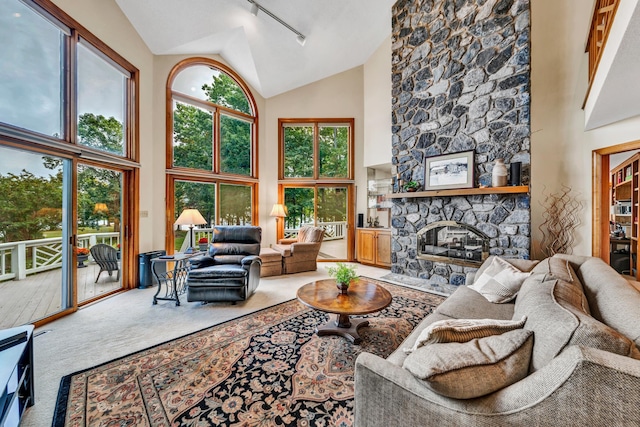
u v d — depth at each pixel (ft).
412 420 3.01
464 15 12.25
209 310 9.64
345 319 7.79
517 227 10.76
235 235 12.94
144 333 7.80
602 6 8.93
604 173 10.49
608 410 2.08
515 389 2.59
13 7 7.96
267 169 19.57
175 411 4.78
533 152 11.82
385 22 15.93
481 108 11.75
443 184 12.85
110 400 5.06
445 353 2.94
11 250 8.11
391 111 16.49
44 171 8.84
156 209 13.88
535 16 11.88
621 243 13.64
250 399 5.08
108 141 11.49
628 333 3.00
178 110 15.29
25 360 4.79
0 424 3.52
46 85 8.86
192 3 12.18
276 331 7.89
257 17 13.52
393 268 14.96
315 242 16.37
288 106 19.60
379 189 19.66
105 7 10.91
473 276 8.36
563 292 4.01
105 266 11.54
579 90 11.00
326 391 5.29
